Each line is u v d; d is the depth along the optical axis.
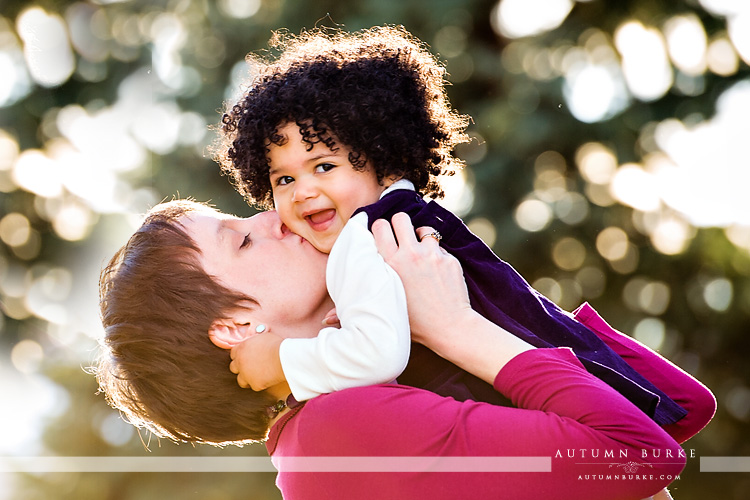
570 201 8.95
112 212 9.70
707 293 9.09
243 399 2.68
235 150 2.85
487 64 8.87
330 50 2.91
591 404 2.38
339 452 2.42
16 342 10.18
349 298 2.49
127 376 2.72
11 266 10.21
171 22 9.95
